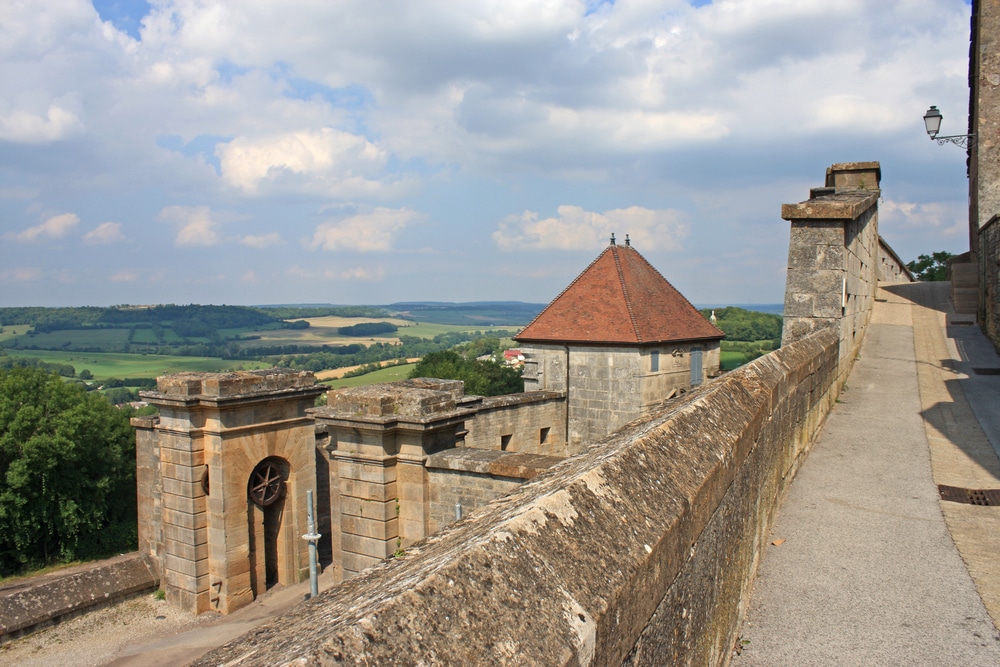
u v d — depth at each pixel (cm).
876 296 2231
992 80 2028
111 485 3262
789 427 768
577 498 272
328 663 156
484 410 2178
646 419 490
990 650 452
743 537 494
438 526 870
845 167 1670
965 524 673
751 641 464
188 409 1306
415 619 179
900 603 518
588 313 2570
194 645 1209
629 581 245
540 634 195
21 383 3209
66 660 1177
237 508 1334
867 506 721
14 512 2945
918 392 1213
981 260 1769
